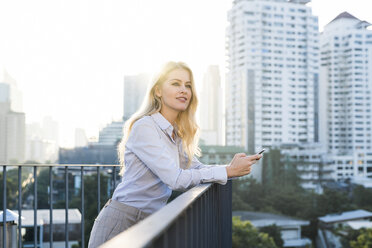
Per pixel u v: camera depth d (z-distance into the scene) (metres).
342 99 109.62
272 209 71.88
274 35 106.12
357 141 106.88
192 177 1.28
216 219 1.67
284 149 87.94
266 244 46.34
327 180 88.19
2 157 97.44
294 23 106.81
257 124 103.69
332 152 108.56
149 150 1.27
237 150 89.06
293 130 105.06
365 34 108.62
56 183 51.91
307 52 107.00
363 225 57.09
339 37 109.88
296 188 77.25
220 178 1.34
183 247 0.82
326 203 65.62
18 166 2.74
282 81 105.62
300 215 66.50
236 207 71.31
